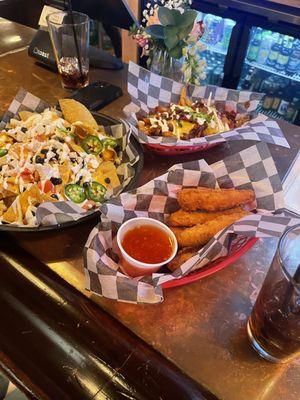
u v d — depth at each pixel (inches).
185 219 30.3
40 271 28.4
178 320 25.2
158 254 27.6
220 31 97.3
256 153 32.6
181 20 44.2
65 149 36.9
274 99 101.5
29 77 54.8
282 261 20.9
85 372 23.1
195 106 46.3
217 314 25.6
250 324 24.1
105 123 42.2
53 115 40.5
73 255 29.5
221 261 27.3
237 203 31.0
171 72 49.5
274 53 94.0
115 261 27.7
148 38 47.4
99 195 34.0
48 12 57.7
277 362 22.8
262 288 23.0
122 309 25.8
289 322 20.3
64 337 24.8
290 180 39.5
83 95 49.2
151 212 31.5
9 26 70.2
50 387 23.0
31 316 26.0
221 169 33.1
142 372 22.8
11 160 35.5
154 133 41.7
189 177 31.9
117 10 54.4
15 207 30.6
